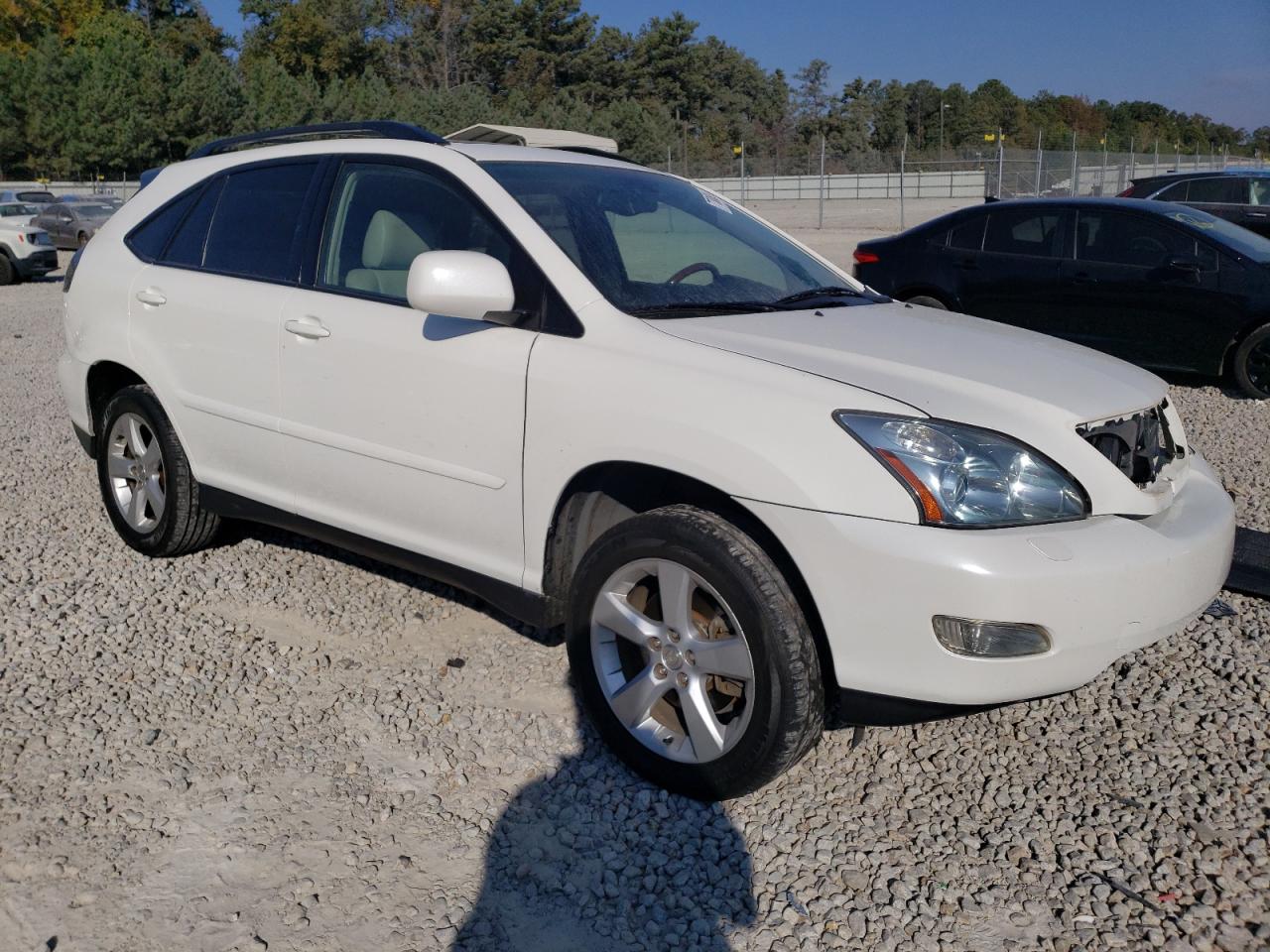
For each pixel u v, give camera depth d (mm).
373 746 3373
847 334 3385
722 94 96188
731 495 2900
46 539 5125
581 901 2703
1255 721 3492
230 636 4105
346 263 3922
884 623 2750
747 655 2893
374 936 2568
